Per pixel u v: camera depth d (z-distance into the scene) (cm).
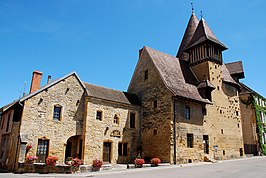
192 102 2166
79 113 1930
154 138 2081
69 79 1938
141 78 2459
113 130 2048
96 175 1329
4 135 2000
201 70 2527
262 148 2980
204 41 2519
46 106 1770
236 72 3097
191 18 3250
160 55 2522
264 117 3306
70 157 1780
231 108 2572
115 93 2275
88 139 1866
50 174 1404
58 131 1789
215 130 2309
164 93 2088
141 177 1182
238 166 1628
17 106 1797
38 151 1678
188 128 2052
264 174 1205
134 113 2262
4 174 1423
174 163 1870
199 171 1394
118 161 2023
